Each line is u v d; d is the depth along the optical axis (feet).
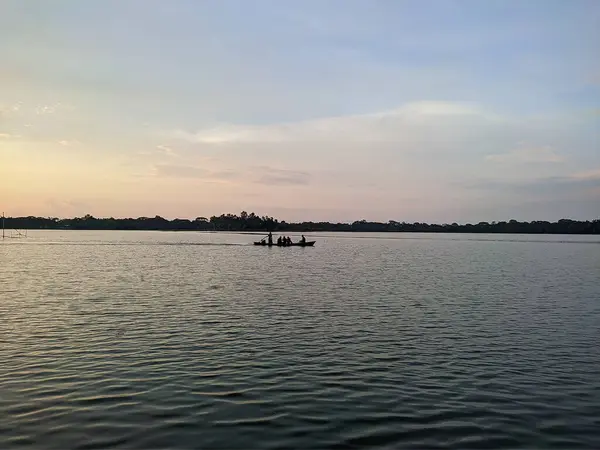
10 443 41.63
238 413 49.14
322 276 185.06
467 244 595.06
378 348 75.00
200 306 110.93
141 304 112.78
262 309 108.17
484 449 42.50
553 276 194.59
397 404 52.26
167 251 355.15
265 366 64.75
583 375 62.75
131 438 43.11
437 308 112.47
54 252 333.42
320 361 67.51
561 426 47.14
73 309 105.19
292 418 48.21
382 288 149.18
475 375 62.28
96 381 57.57
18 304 111.45
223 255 313.12
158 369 62.64
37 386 55.47
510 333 86.58
